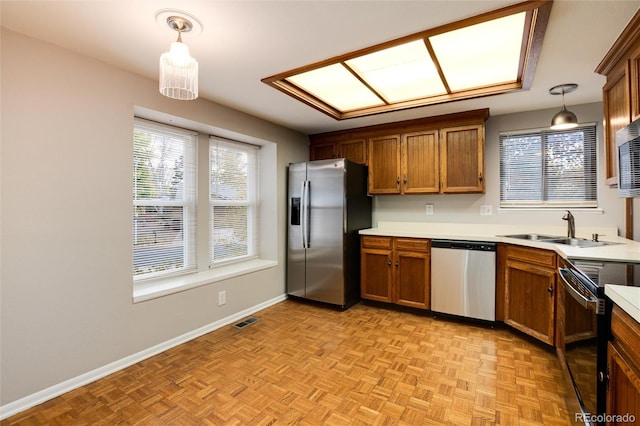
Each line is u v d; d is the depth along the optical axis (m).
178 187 2.91
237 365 2.23
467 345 2.53
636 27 1.60
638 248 2.06
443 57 2.21
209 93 2.69
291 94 2.71
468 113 3.14
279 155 3.76
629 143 1.58
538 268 2.45
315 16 1.61
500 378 2.04
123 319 2.21
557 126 2.46
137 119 2.57
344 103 3.21
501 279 2.86
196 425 1.62
